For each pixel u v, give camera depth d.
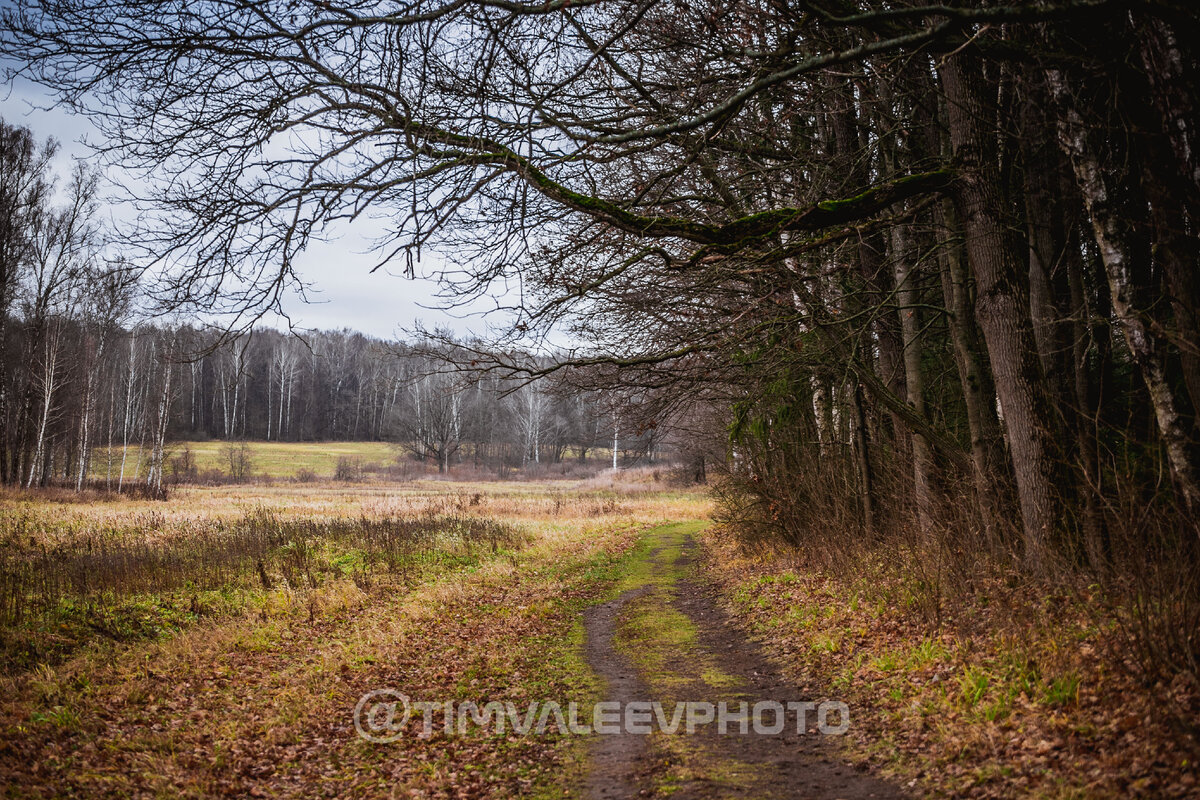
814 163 10.91
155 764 6.56
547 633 12.00
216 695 8.84
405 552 19.06
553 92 7.26
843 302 12.69
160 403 45.81
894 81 8.52
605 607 14.40
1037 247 9.02
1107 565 7.13
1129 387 10.91
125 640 11.09
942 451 10.82
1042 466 8.18
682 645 10.84
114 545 17.98
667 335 11.77
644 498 42.78
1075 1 4.89
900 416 10.74
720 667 9.43
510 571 18.09
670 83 9.84
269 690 9.05
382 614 13.16
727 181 11.16
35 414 40.91
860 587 10.99
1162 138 6.58
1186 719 4.70
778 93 9.79
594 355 12.21
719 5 7.59
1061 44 6.75
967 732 5.71
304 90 7.62
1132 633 5.65
